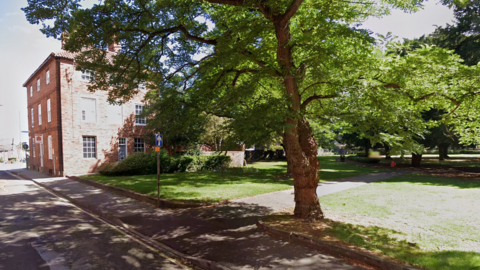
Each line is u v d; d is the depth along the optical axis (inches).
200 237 238.8
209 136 871.7
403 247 192.9
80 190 507.5
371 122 250.4
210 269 182.9
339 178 607.5
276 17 255.8
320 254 191.6
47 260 193.2
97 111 814.5
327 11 245.6
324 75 231.1
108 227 281.3
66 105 754.8
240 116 229.6
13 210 350.3
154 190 438.9
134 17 349.4
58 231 262.1
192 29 372.5
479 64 218.2
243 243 219.1
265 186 475.8
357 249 187.2
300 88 317.7
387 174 705.0
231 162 928.9
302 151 264.2
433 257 172.4
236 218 289.9
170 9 343.9
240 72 323.9
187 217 301.9
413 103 271.7
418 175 681.0
